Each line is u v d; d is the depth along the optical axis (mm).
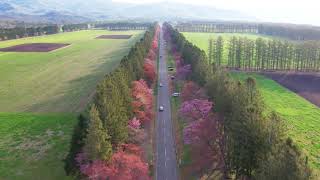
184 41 163500
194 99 86875
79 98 112688
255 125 54656
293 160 40844
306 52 156875
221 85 78312
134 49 131000
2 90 125875
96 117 56500
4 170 68438
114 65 165000
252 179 51000
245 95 70062
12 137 83062
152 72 122188
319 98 118188
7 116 97125
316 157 73750
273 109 105375
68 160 60781
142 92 90500
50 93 120312
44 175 66500
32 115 97500
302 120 96688
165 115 96000
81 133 62000
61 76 145875
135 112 81688
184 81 119375
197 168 67062
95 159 55312
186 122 87062
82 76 144250
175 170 67375
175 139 80188
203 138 67938
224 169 62969
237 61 162625
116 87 75250
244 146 54344
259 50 161625
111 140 62094
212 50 183875
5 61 182500
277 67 161750
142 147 75438
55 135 83500
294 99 116750
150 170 67125
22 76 147875
